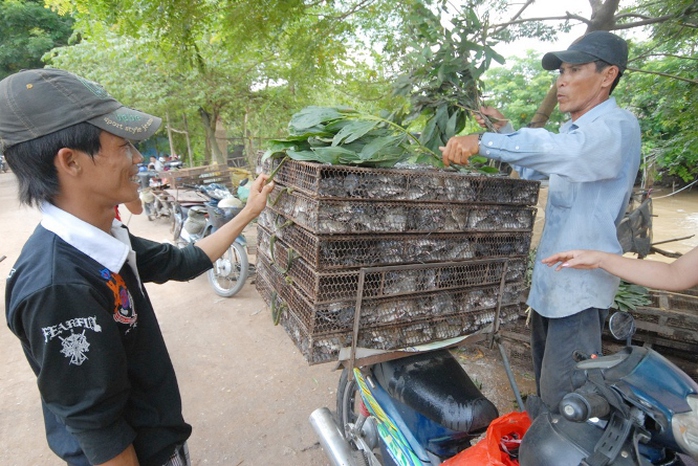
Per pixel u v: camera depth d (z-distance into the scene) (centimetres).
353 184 124
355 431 204
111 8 321
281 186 154
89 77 987
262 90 1120
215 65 938
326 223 121
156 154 1869
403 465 170
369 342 138
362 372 183
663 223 959
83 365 90
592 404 90
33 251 94
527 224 163
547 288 177
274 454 239
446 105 205
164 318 411
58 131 91
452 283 148
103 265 100
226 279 482
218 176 795
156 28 348
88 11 340
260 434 254
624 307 274
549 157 137
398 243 135
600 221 161
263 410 276
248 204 154
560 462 99
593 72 159
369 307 134
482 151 144
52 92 91
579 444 99
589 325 172
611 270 135
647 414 95
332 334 132
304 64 400
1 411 277
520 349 311
